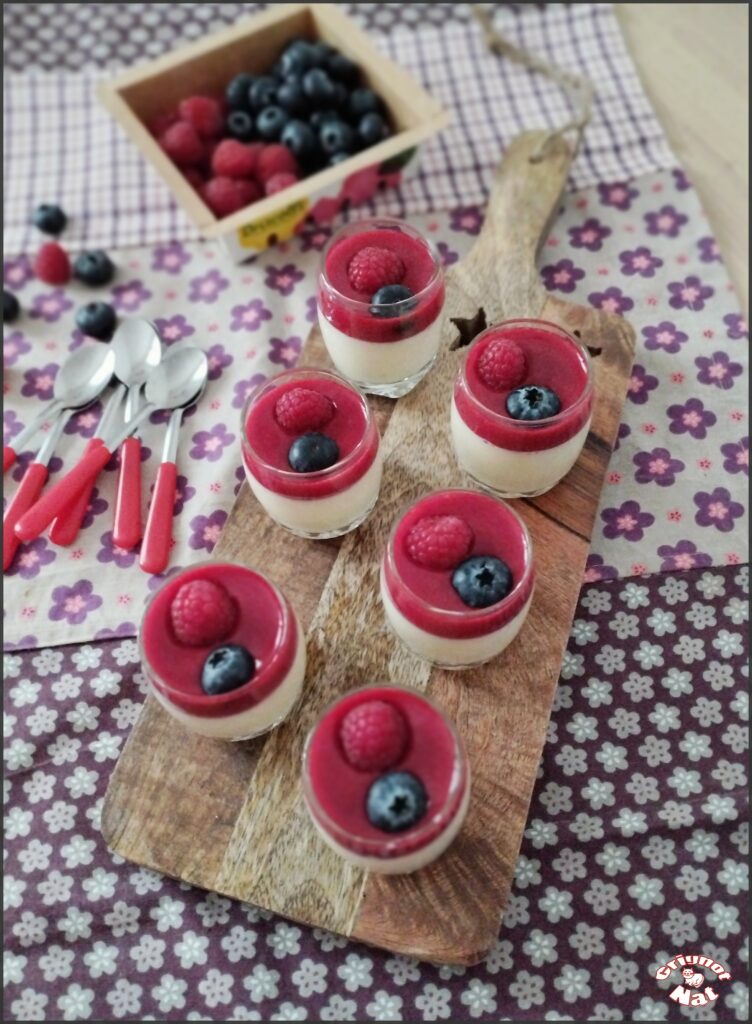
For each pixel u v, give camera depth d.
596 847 0.41
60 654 0.46
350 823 0.34
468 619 0.37
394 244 0.47
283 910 0.38
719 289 0.54
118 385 0.52
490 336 0.44
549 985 0.38
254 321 0.55
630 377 0.49
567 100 0.62
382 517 0.45
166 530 0.47
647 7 0.65
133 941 0.40
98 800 0.43
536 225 0.53
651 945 0.39
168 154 0.58
